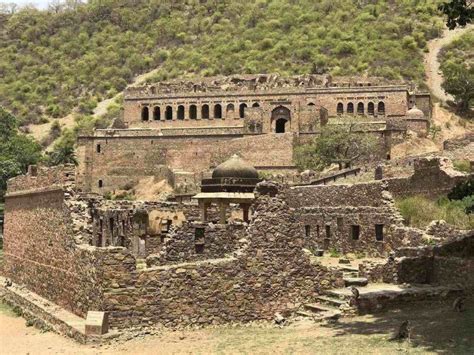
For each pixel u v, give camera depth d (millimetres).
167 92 142250
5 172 91125
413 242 38750
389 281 32625
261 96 131750
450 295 29734
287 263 29469
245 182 42969
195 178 111000
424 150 103000
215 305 27891
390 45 191875
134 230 45062
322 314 28141
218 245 33312
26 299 36781
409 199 43500
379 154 104750
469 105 148750
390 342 23453
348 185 47156
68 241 32406
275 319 28484
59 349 25938
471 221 38594
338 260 42406
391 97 125938
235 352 23750
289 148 115000
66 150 118875
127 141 127875
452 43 190625
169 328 26984
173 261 32562
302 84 143500
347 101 127562
